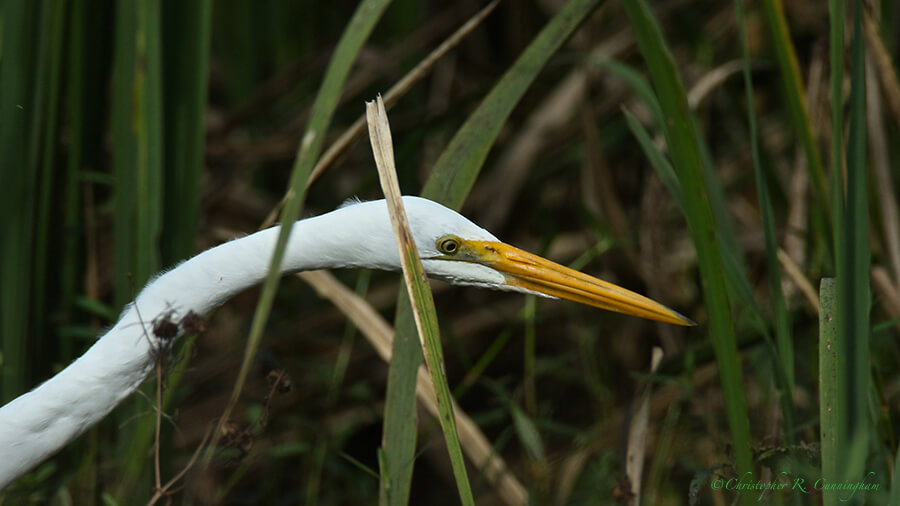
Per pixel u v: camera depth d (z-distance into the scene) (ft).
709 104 20.85
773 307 19.44
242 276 19.25
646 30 19.15
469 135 19.43
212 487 20.33
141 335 19.29
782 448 19.38
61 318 20.01
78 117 19.95
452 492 20.86
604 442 20.22
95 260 20.16
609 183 20.56
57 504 19.88
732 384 19.20
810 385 19.99
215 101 28.66
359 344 21.27
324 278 19.94
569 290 19.39
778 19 19.42
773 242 19.43
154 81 19.72
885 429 19.53
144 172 19.74
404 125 20.62
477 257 19.38
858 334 19.08
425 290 19.07
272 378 19.35
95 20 19.93
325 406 20.57
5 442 19.30
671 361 20.04
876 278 19.75
